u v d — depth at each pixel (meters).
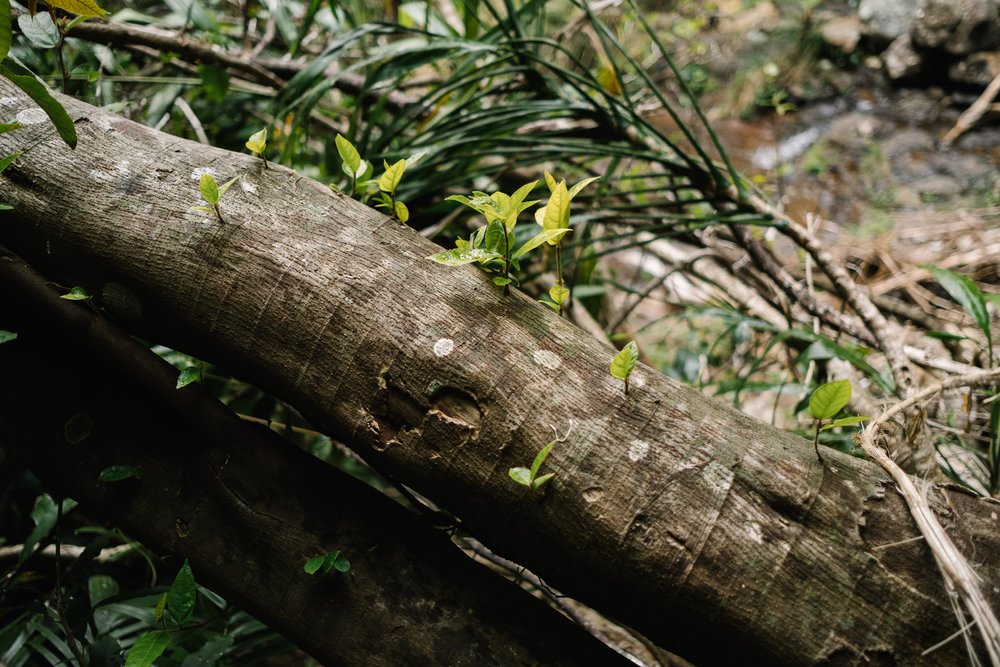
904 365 1.83
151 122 2.03
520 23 2.17
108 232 1.32
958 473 1.89
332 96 2.94
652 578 1.19
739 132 5.12
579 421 1.21
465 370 1.23
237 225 1.30
